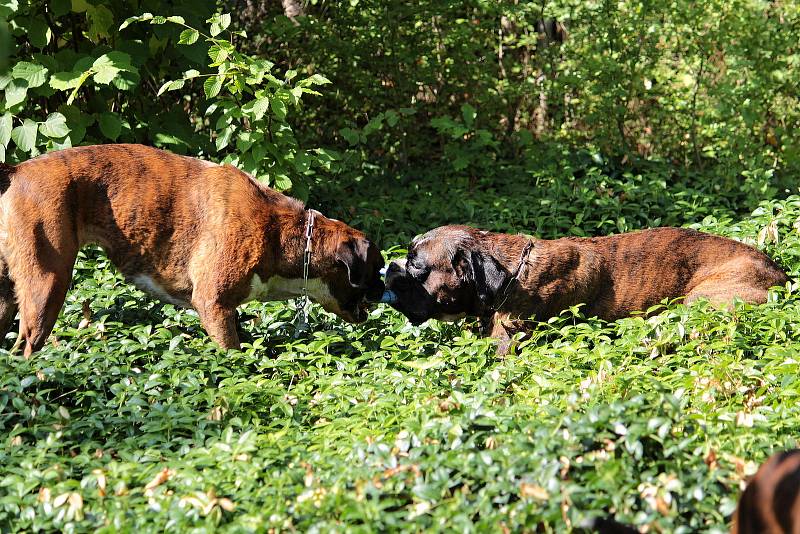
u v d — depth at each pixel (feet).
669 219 32.78
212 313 22.48
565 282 23.76
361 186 35.32
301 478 14.99
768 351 19.54
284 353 21.16
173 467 15.84
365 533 12.96
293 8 39.83
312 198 32.73
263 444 16.74
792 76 37.76
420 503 13.57
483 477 14.08
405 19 37.96
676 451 14.26
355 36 37.96
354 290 24.07
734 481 13.92
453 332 24.58
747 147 36.88
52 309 21.47
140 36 30.09
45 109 30.04
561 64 39.45
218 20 27.99
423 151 38.99
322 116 39.65
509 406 17.01
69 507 14.39
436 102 39.93
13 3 26.55
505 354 23.63
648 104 39.42
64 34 30.76
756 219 29.86
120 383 19.04
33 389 19.24
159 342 21.36
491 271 23.65
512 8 38.47
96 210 22.16
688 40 37.73
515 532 13.05
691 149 39.83
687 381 18.51
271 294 23.71
